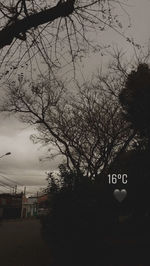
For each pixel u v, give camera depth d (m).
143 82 21.50
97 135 23.28
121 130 23.62
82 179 15.78
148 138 21.38
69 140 23.59
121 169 20.83
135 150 21.59
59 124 24.31
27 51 7.13
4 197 81.38
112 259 13.62
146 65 21.47
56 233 14.64
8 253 17.95
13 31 6.52
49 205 15.78
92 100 24.42
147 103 21.59
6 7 6.80
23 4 6.80
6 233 33.00
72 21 7.29
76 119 24.36
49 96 23.62
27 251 18.52
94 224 14.34
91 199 14.86
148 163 20.92
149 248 14.73
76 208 14.40
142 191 20.28
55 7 6.71
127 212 21.59
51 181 15.88
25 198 85.94
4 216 75.69
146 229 18.95
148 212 21.19
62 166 16.45
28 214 84.94
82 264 13.88
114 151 23.73
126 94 22.27
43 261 15.02
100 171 21.61
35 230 36.97
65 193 15.01
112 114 23.84
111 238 16.09
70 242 14.12
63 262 14.30
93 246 14.06
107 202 16.00
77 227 14.10
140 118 21.75
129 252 14.27
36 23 6.68
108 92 23.69
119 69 21.39
